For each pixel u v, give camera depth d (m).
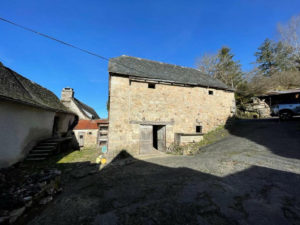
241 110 17.55
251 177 3.22
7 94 5.38
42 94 9.77
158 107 8.26
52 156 7.67
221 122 10.15
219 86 10.21
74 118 13.36
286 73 18.02
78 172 4.94
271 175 3.22
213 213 2.14
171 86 8.77
